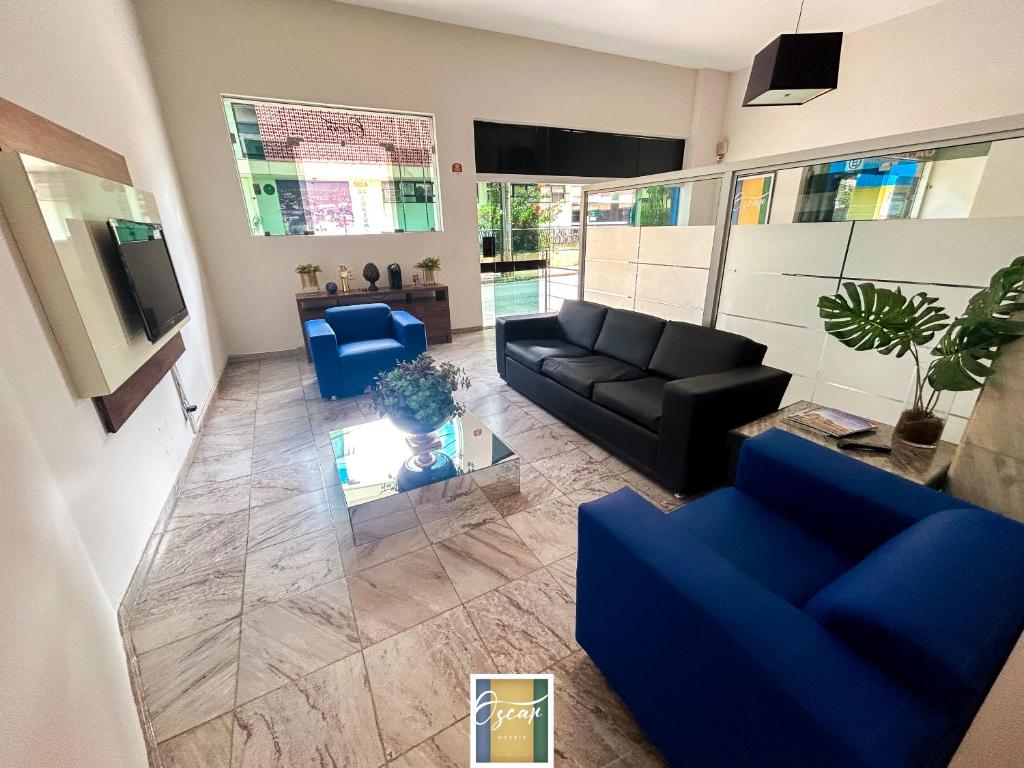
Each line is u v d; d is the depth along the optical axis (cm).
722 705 88
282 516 219
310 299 457
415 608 164
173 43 382
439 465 217
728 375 228
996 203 229
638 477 246
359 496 195
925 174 254
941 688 66
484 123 532
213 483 248
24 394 131
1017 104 400
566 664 142
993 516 96
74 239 162
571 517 213
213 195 426
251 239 453
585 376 284
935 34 439
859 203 288
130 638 154
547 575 178
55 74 196
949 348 152
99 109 242
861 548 130
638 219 441
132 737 112
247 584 177
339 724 126
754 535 138
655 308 404
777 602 88
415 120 496
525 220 608
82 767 80
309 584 176
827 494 136
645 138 646
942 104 445
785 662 76
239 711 130
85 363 158
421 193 522
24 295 140
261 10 402
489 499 225
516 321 371
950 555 84
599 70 567
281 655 147
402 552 192
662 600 97
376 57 451
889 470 163
